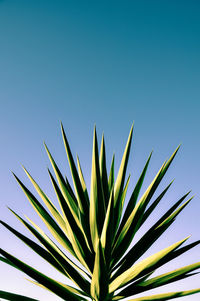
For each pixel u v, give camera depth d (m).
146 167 2.76
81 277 2.49
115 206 2.74
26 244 2.51
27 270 2.24
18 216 2.50
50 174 2.49
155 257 2.26
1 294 2.25
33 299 2.32
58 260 2.44
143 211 2.57
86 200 2.72
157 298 2.25
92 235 2.55
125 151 2.79
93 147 2.51
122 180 2.77
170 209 2.64
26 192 2.69
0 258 2.48
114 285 2.39
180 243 2.21
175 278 2.29
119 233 2.65
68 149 2.69
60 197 2.47
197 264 2.27
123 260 2.55
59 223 2.78
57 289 2.31
